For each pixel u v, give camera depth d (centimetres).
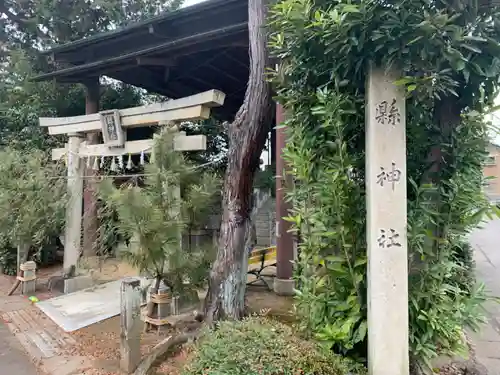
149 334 331
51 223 497
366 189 191
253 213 343
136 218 308
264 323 223
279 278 442
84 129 476
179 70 656
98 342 321
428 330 192
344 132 207
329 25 173
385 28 163
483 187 227
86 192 503
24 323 376
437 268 196
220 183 363
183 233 344
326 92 196
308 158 211
